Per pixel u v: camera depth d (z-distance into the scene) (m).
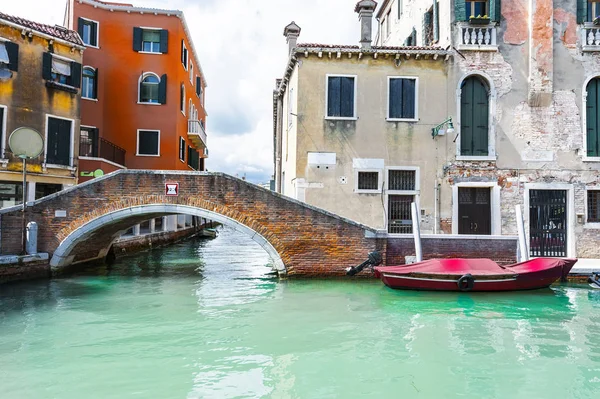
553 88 15.52
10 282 11.75
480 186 15.37
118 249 18.41
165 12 22.75
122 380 6.23
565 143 15.51
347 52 15.13
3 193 16.81
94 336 8.02
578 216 15.38
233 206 12.27
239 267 16.33
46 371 6.50
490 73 15.49
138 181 12.23
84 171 19.23
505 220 15.31
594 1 15.98
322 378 6.34
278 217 12.31
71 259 13.20
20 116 17.11
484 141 15.67
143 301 10.48
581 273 12.62
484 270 11.59
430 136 15.39
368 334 8.21
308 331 8.36
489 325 8.81
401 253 12.51
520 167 15.42
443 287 11.37
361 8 15.42
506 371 6.62
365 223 15.14
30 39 17.44
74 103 18.77
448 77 15.46
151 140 22.53
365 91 15.36
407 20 19.36
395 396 5.82
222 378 6.32
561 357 7.18
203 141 28.72
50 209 12.25
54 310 9.66
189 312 9.56
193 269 15.69
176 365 6.75
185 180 12.25
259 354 7.22
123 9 22.30
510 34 15.53
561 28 15.63
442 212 15.27
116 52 22.27
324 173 15.16
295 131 15.45
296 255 12.35
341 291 11.34
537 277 11.60
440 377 6.41
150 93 22.67
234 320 8.98
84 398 5.68
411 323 8.89
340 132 15.25
